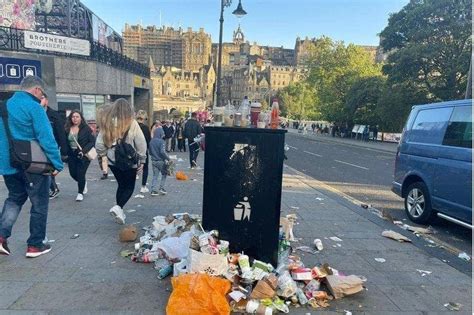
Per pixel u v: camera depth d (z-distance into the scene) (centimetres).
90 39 1753
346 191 983
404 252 476
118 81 1958
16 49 1307
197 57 17612
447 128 604
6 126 383
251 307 306
